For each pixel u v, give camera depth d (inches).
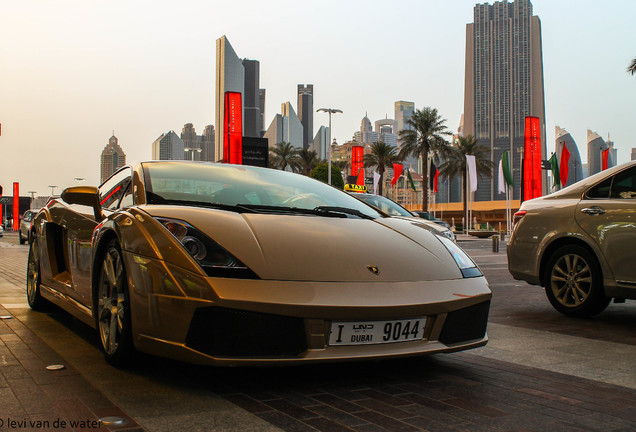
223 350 90.8
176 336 94.0
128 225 110.0
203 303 90.9
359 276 100.7
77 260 144.5
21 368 112.0
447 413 88.8
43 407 87.4
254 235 104.1
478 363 124.5
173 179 131.8
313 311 92.3
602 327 174.1
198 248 98.0
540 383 108.3
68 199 132.9
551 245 200.7
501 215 3169.3
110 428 78.4
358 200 150.3
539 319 189.5
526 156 1171.3
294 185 147.3
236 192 132.6
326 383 104.9
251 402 92.4
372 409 90.0
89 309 132.4
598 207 184.1
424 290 103.6
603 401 96.8
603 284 179.8
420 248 117.2
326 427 81.0
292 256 100.3
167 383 102.6
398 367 118.8
